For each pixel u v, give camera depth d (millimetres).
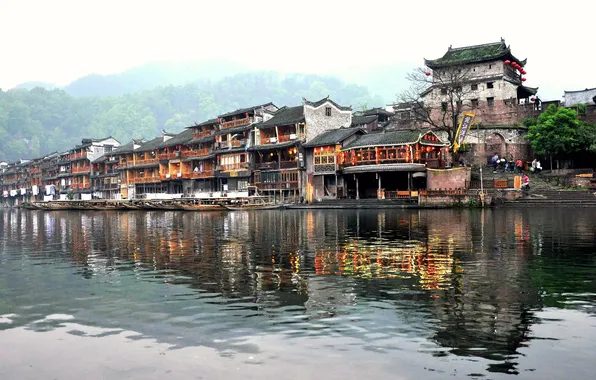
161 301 11789
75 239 27109
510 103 63125
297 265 16281
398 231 26719
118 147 111562
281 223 35062
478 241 21344
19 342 9133
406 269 15086
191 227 33750
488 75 64562
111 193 103625
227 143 75625
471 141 61438
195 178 81375
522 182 47125
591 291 11938
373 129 73438
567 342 8453
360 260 16984
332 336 8977
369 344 8523
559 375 7195
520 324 9445
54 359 8297
